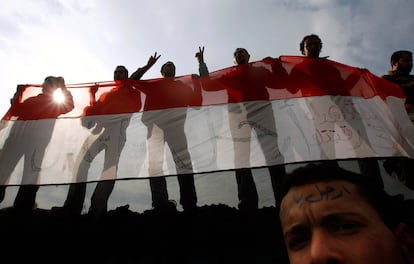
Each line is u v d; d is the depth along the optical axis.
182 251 2.71
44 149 3.45
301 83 3.62
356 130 3.22
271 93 3.59
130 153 3.37
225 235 2.79
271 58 3.84
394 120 3.37
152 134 3.49
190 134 3.42
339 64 3.76
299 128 3.29
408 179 3.01
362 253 0.92
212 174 3.25
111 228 2.98
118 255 2.76
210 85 3.76
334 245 0.95
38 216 3.07
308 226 1.05
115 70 4.90
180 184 3.24
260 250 2.61
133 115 3.67
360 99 3.49
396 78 4.18
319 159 3.05
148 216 3.06
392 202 1.10
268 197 3.00
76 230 2.98
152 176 3.19
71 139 3.52
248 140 3.29
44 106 3.78
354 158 3.03
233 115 3.48
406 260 0.96
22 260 2.77
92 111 3.74
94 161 3.36
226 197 3.09
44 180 3.25
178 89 3.79
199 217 2.98
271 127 3.34
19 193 3.19
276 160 3.12
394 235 0.99
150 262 2.67
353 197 1.07
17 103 3.79
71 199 3.20
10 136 3.55
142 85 3.87
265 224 2.82
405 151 3.11
